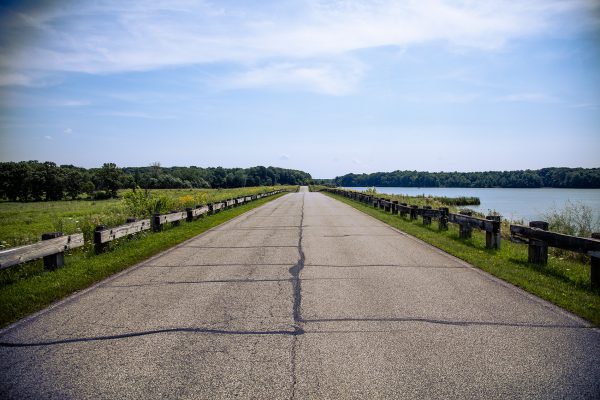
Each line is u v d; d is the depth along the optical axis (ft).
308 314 17.39
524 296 19.99
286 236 43.16
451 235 42.78
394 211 72.23
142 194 60.54
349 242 38.63
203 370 12.26
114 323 16.47
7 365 12.70
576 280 22.84
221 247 36.14
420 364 12.56
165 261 29.81
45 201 288.30
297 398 10.62
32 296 19.95
